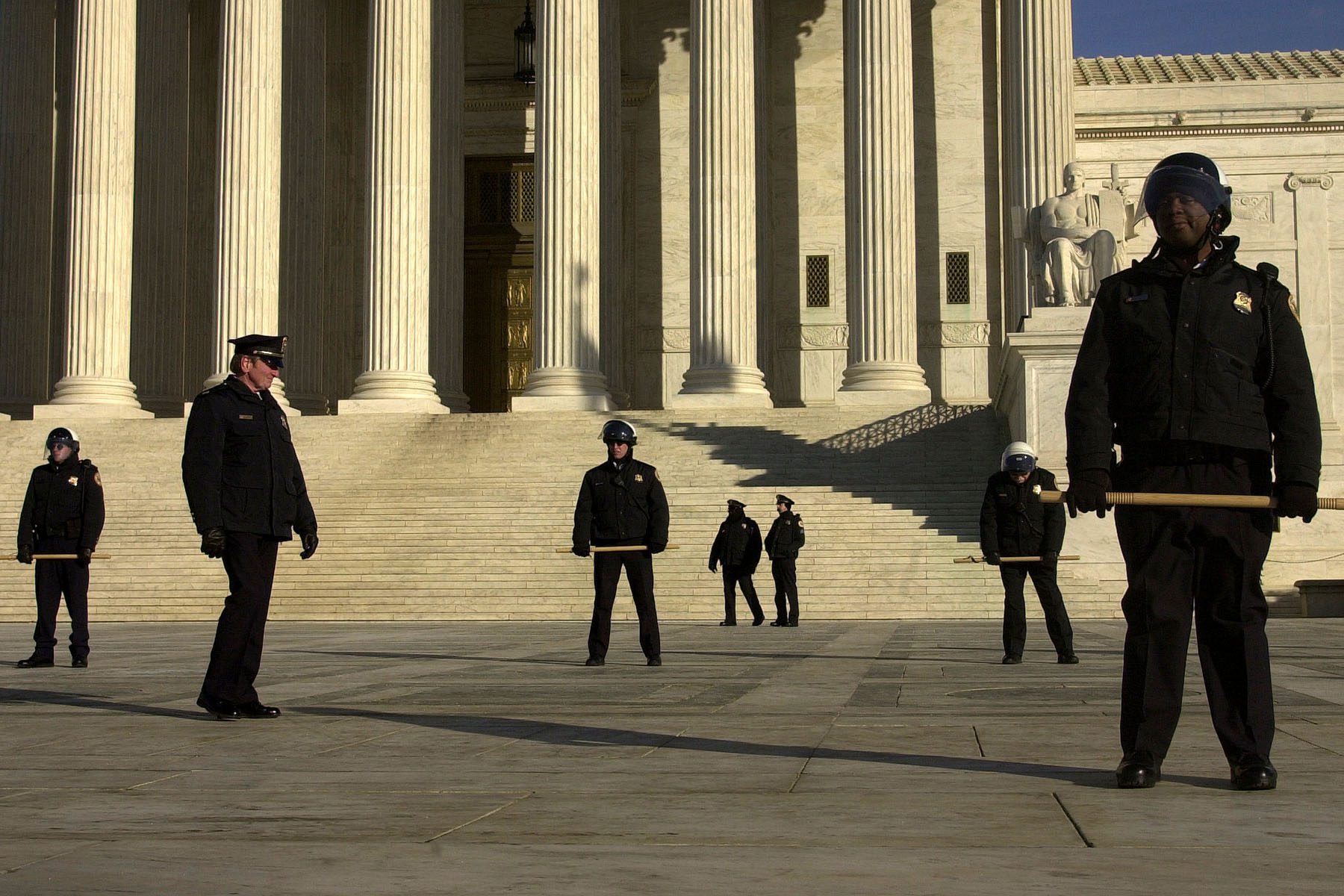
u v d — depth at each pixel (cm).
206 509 861
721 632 2052
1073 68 4094
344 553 2781
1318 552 2761
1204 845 433
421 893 367
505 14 4931
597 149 3828
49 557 1359
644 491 1336
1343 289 4125
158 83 4388
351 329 4838
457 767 633
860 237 3822
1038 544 1361
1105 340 586
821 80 4725
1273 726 559
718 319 3741
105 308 3888
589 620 2517
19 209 4438
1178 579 564
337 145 4844
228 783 588
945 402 4525
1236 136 4200
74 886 375
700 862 410
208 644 1816
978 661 1393
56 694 1055
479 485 3128
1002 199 4462
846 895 363
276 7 3919
